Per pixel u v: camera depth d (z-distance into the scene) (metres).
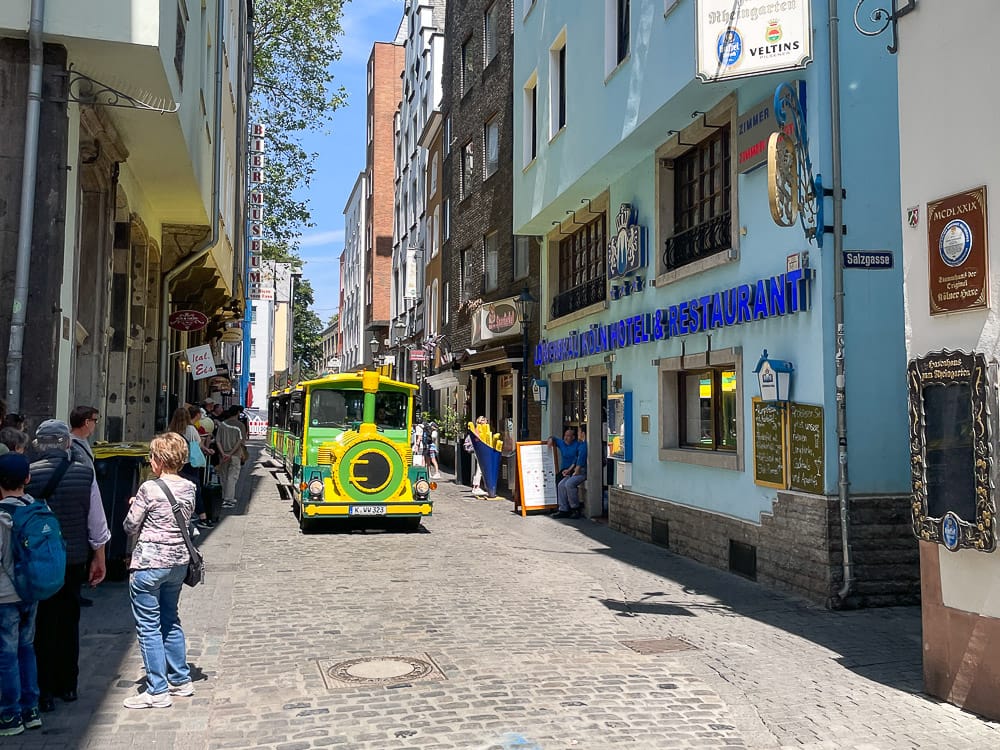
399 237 40.59
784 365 9.06
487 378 22.58
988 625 5.32
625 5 12.53
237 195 23.52
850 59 8.89
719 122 10.70
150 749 4.70
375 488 13.38
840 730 5.13
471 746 4.81
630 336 13.11
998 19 5.24
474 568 10.43
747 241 10.00
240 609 8.09
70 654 5.40
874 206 8.80
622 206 13.40
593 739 4.95
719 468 10.61
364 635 7.20
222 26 16.47
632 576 10.03
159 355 16.95
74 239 8.98
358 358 53.38
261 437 54.84
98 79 8.91
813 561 8.64
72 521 5.39
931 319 5.71
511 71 20.77
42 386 7.85
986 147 5.31
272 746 4.79
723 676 6.17
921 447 5.75
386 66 45.91
